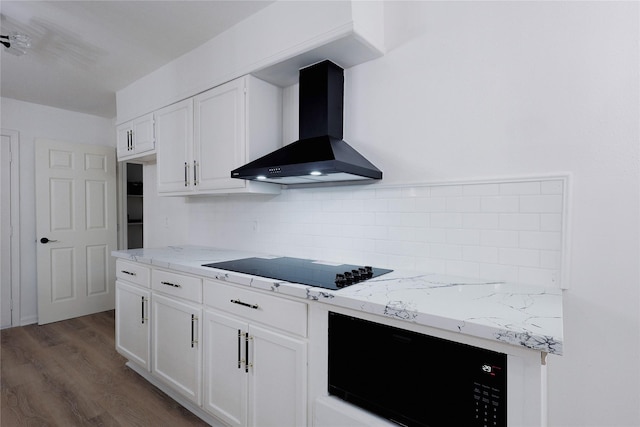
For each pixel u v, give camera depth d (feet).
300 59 5.78
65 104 11.21
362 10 5.11
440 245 5.17
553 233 4.29
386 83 5.68
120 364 8.25
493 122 4.72
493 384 2.89
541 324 2.88
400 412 3.44
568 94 4.20
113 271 12.66
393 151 5.63
